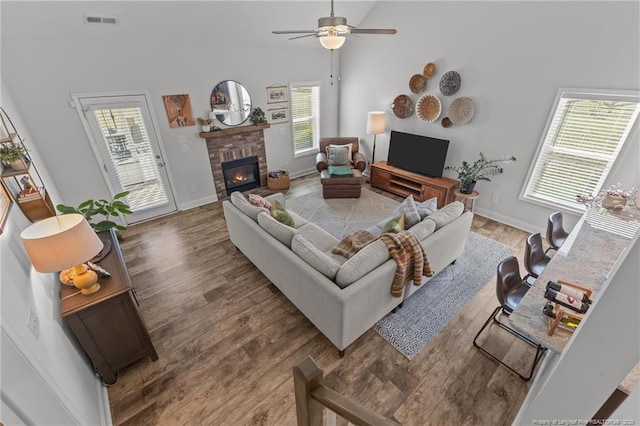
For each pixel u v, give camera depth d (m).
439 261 2.92
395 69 5.06
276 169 6.02
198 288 3.12
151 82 4.09
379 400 2.05
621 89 3.04
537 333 1.54
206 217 4.69
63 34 3.30
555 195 3.86
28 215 2.34
